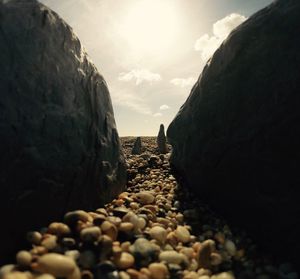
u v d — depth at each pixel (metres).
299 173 2.73
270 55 3.12
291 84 2.86
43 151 2.79
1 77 2.57
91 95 3.70
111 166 3.92
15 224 2.49
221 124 3.61
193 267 2.65
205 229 3.44
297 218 2.73
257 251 3.02
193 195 4.34
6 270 2.05
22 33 2.83
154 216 3.46
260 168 3.05
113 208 3.54
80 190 3.24
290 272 2.65
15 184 2.51
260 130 3.07
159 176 5.34
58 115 3.02
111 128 4.10
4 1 2.82
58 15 3.44
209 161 3.77
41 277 1.88
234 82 3.49
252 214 3.18
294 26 2.97
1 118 2.48
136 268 2.46
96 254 2.33
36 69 2.88
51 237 2.45
